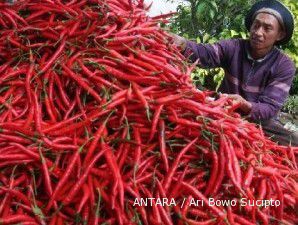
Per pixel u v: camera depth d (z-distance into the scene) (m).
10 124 2.05
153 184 2.00
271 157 2.42
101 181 1.96
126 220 1.88
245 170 2.14
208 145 2.14
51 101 2.20
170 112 2.17
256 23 3.69
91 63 2.27
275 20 3.62
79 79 2.21
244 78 3.92
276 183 2.13
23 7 2.60
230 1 5.82
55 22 2.47
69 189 1.93
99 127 2.07
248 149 2.27
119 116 2.15
